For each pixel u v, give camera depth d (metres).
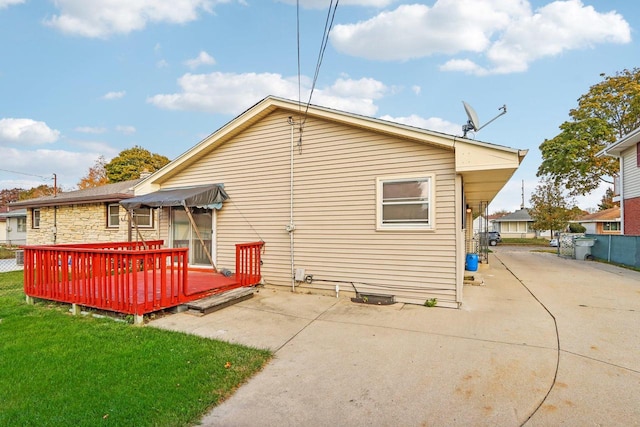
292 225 7.29
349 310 5.68
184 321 5.04
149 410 2.61
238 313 5.50
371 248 6.50
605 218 29.95
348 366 3.48
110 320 5.08
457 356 3.70
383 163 6.43
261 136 7.79
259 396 2.89
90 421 2.45
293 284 7.24
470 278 8.51
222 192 8.08
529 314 5.36
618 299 6.41
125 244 8.15
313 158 7.14
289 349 3.96
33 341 4.10
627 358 3.60
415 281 6.11
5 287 7.88
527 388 2.98
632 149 14.16
